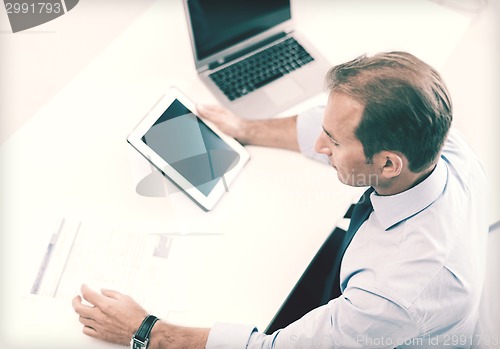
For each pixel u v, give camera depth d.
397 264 1.02
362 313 1.01
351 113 0.93
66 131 1.27
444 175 1.04
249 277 1.13
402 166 0.97
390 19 1.44
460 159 1.12
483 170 1.16
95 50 1.38
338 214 1.19
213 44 1.31
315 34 1.42
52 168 1.22
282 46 1.38
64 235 1.14
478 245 1.07
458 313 1.03
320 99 1.33
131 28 1.41
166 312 1.09
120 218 1.17
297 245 1.16
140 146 1.21
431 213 1.03
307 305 1.38
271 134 1.26
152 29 1.41
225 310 1.10
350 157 1.00
